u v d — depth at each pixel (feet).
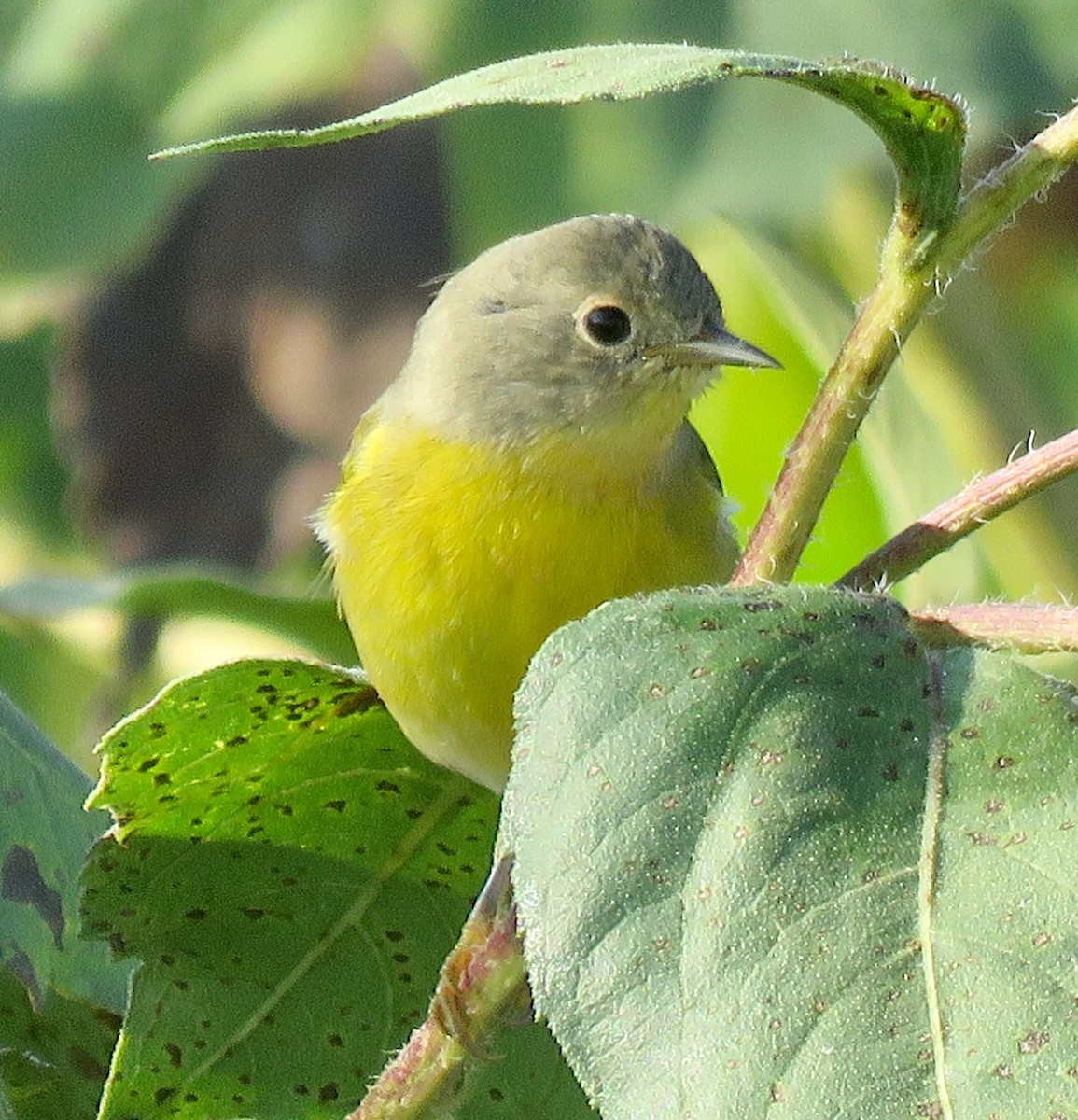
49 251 38.99
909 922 13.73
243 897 22.45
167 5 39.22
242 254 47.19
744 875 13.89
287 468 47.83
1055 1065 13.10
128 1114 22.26
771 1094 13.29
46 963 22.71
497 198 33.94
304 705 21.58
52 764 23.58
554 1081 22.07
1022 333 43.21
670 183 32.91
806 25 33.37
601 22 34.40
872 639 14.84
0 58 40.63
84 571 50.08
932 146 15.94
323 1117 22.58
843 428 16.80
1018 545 34.99
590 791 14.20
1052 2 33.35
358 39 38.06
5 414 49.57
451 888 22.74
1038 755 14.20
